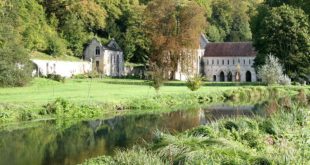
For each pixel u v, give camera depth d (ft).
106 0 477.77
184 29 328.08
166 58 324.19
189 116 147.43
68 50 414.62
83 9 448.65
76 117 145.59
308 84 284.20
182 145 61.41
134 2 500.33
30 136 111.24
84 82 297.94
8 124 129.59
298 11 294.66
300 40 283.59
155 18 335.26
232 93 220.64
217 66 457.68
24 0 384.27
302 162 55.11
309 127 77.41
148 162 55.93
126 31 467.93
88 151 93.71
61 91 217.77
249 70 445.78
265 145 68.33
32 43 356.18
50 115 145.89
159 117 145.69
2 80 234.58
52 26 428.97
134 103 173.47
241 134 73.87
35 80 269.23
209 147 60.90
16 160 86.79
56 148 97.30
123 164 57.98
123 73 436.76
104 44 440.04
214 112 156.87
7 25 258.57
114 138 108.06
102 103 162.40
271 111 101.60
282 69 272.72
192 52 327.88
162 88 247.50
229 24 574.56
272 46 285.84
